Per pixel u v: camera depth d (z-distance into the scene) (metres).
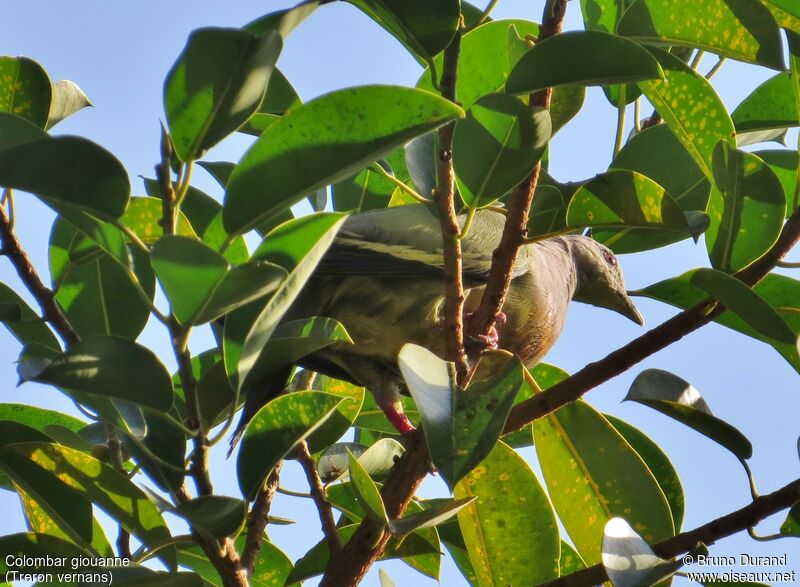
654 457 3.86
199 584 2.70
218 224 3.47
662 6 3.24
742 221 3.15
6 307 2.96
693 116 3.40
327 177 2.25
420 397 2.42
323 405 2.81
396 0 2.55
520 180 2.75
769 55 3.19
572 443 3.67
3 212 2.91
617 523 2.72
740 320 3.64
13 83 3.15
